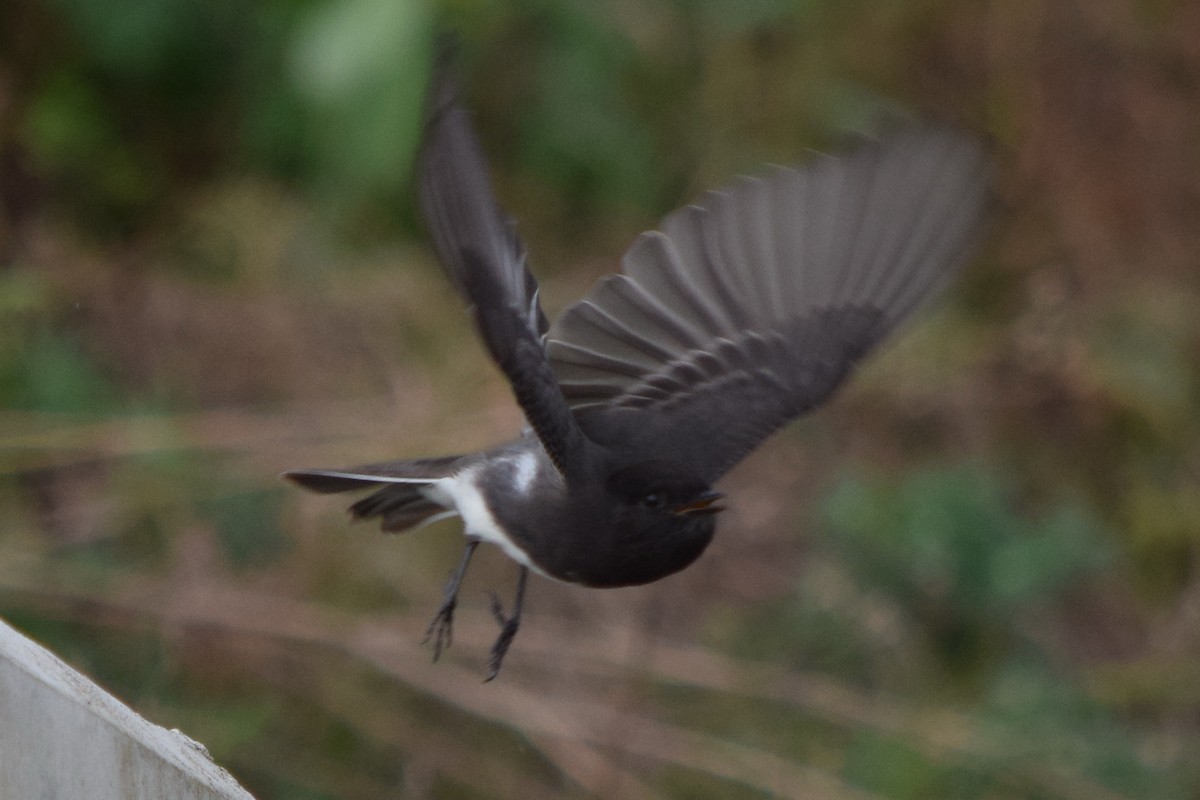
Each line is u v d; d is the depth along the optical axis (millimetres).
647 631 11133
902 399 13008
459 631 10828
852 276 6570
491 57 12914
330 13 11820
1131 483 13078
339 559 11047
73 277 12219
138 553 10961
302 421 11609
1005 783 10758
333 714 10633
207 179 13164
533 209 13312
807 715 10977
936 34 14266
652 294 6383
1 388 11234
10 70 12727
